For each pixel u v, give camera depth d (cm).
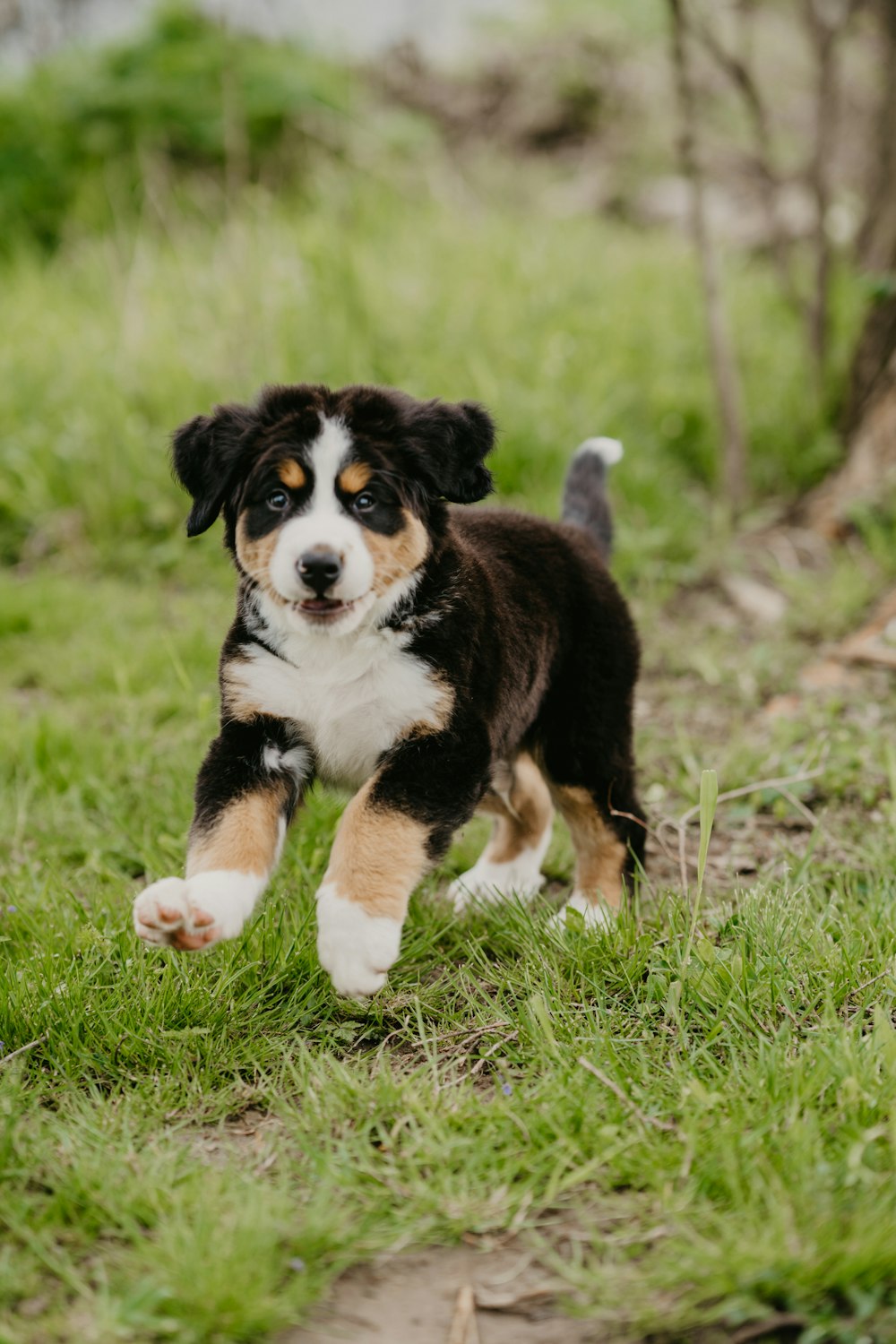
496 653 379
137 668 626
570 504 481
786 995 346
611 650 431
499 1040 347
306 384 371
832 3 1191
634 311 989
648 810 488
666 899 403
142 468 820
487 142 1448
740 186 1348
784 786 499
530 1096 313
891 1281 252
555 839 492
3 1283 258
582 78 1470
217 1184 282
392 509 352
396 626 359
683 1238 267
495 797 441
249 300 894
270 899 401
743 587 733
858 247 959
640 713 598
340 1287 266
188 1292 249
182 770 515
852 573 711
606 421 850
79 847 470
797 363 950
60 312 975
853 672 620
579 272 1035
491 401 819
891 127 923
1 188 1177
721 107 1422
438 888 453
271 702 367
